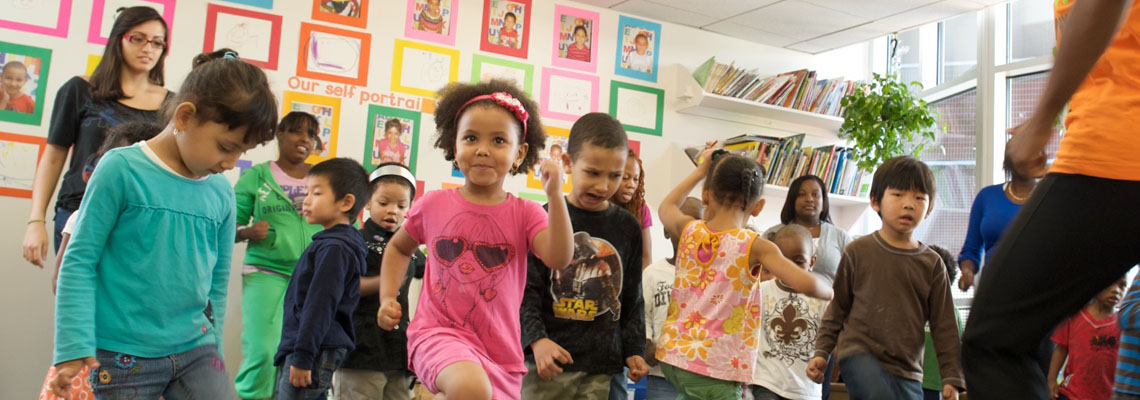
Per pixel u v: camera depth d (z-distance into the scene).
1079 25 1.21
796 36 5.25
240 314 4.01
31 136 3.80
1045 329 1.32
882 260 2.69
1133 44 1.33
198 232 1.92
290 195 3.61
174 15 4.02
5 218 3.74
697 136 5.11
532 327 2.20
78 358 1.67
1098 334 3.04
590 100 4.84
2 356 3.68
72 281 1.71
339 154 4.28
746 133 5.24
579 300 2.32
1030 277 1.32
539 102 4.71
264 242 3.50
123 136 2.63
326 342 2.55
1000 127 4.89
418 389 3.70
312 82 4.25
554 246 1.86
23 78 3.80
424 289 1.96
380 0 4.41
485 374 1.69
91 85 3.25
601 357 2.32
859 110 5.08
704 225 2.50
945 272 2.70
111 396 1.75
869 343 2.63
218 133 1.79
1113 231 1.29
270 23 4.19
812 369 2.75
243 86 1.81
